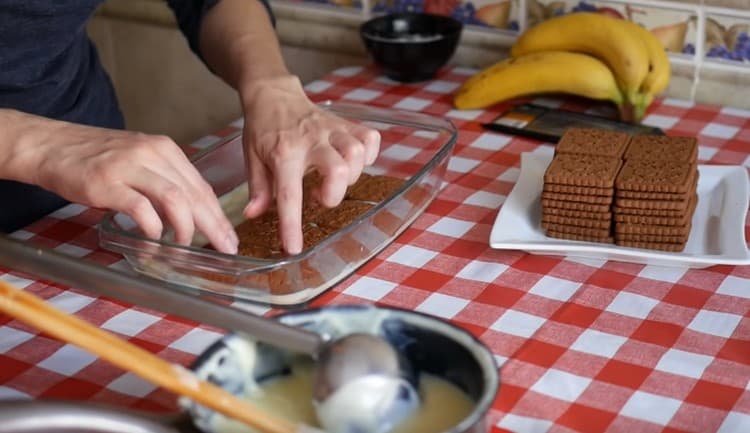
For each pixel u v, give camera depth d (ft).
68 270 2.30
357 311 2.18
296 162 2.95
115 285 2.26
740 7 4.04
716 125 3.97
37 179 2.85
